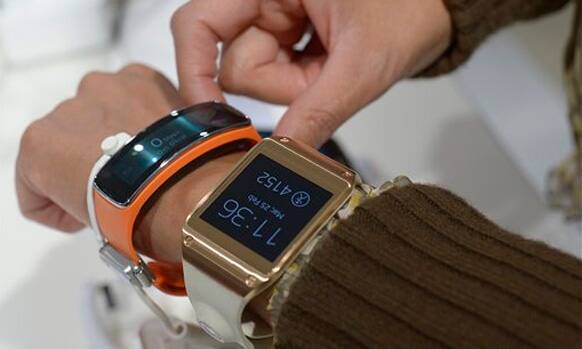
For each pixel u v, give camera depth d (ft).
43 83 2.95
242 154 1.89
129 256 1.80
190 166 1.86
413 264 1.46
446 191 1.63
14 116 2.85
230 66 2.17
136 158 1.77
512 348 1.34
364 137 2.93
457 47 2.28
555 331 1.36
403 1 2.12
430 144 2.94
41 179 2.06
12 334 2.39
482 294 1.41
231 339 1.65
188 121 1.82
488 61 3.16
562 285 1.43
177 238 1.82
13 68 2.96
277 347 1.50
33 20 2.85
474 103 3.06
